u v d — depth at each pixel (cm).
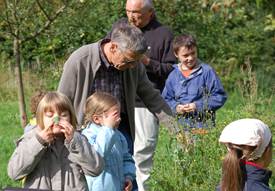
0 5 1449
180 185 932
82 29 1878
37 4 1470
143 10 995
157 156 1038
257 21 2358
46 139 659
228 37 2331
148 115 1019
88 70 800
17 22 1468
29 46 2123
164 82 1030
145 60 994
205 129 949
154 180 953
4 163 1284
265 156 640
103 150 742
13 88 2077
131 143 848
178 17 2203
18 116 1750
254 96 1255
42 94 760
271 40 2327
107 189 762
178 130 921
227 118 1027
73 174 683
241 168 627
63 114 664
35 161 662
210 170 923
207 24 2269
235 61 2283
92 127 760
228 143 638
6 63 2141
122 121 842
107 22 1978
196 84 1030
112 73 812
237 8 2230
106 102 752
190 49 1026
